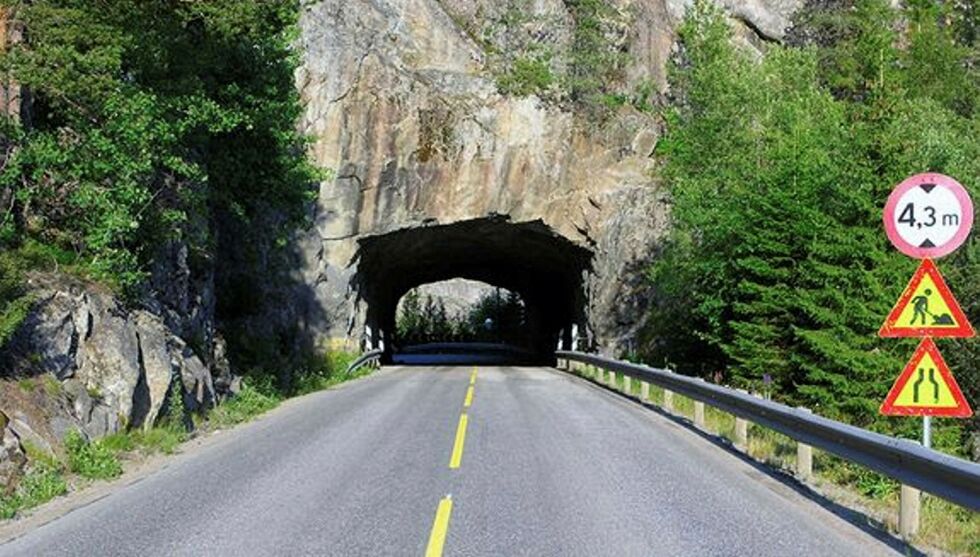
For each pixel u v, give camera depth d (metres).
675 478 11.02
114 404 13.80
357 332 40.44
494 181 39.88
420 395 23.27
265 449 13.63
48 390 12.41
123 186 15.39
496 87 39.91
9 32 15.26
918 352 8.74
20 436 11.16
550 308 60.47
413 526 8.32
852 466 12.01
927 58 49.28
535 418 17.47
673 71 41.06
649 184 40.62
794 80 34.28
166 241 17.92
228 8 16.70
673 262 31.80
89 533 8.30
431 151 39.28
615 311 40.47
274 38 21.25
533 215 40.47
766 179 26.30
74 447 11.84
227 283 31.98
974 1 61.28
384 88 38.69
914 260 21.12
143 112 15.64
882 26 50.19
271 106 20.98
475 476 10.95
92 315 14.24
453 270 62.22
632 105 41.94
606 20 41.94
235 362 27.03
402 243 44.06
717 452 13.48
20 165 14.67
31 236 15.31
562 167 40.28
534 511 8.98
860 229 21.44
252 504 9.41
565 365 39.47
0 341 11.47
